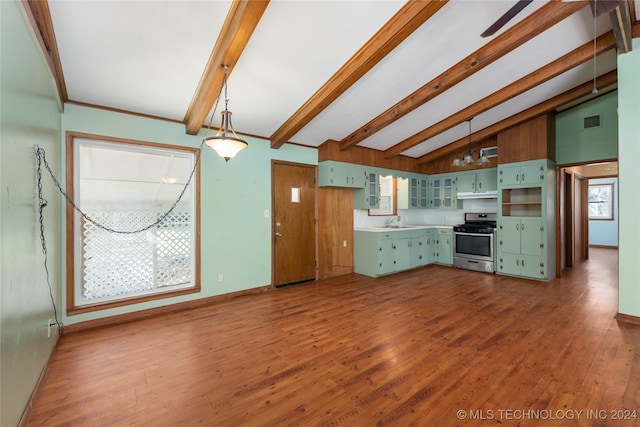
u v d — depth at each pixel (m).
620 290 3.01
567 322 2.99
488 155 5.61
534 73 3.54
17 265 1.59
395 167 5.91
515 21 2.69
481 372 2.11
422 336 2.72
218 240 3.87
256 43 2.51
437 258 6.20
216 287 3.85
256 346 2.56
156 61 2.57
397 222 6.50
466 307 3.51
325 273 5.11
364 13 2.34
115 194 3.27
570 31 2.93
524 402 1.78
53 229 2.49
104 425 1.63
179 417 1.69
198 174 3.70
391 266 5.28
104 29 2.17
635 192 2.90
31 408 1.73
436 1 2.22
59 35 2.17
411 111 4.12
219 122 3.74
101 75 2.66
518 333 2.75
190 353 2.44
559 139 4.82
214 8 2.11
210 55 2.55
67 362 2.30
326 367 2.21
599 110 4.39
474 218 6.07
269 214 4.39
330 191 5.21
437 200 6.54
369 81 3.32
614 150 4.24
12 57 1.53
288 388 1.96
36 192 1.98
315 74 3.03
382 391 1.91
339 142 4.94
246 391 1.93
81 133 2.96
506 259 5.04
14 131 1.56
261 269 4.30
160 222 3.53
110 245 3.23
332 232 5.23
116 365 2.25
